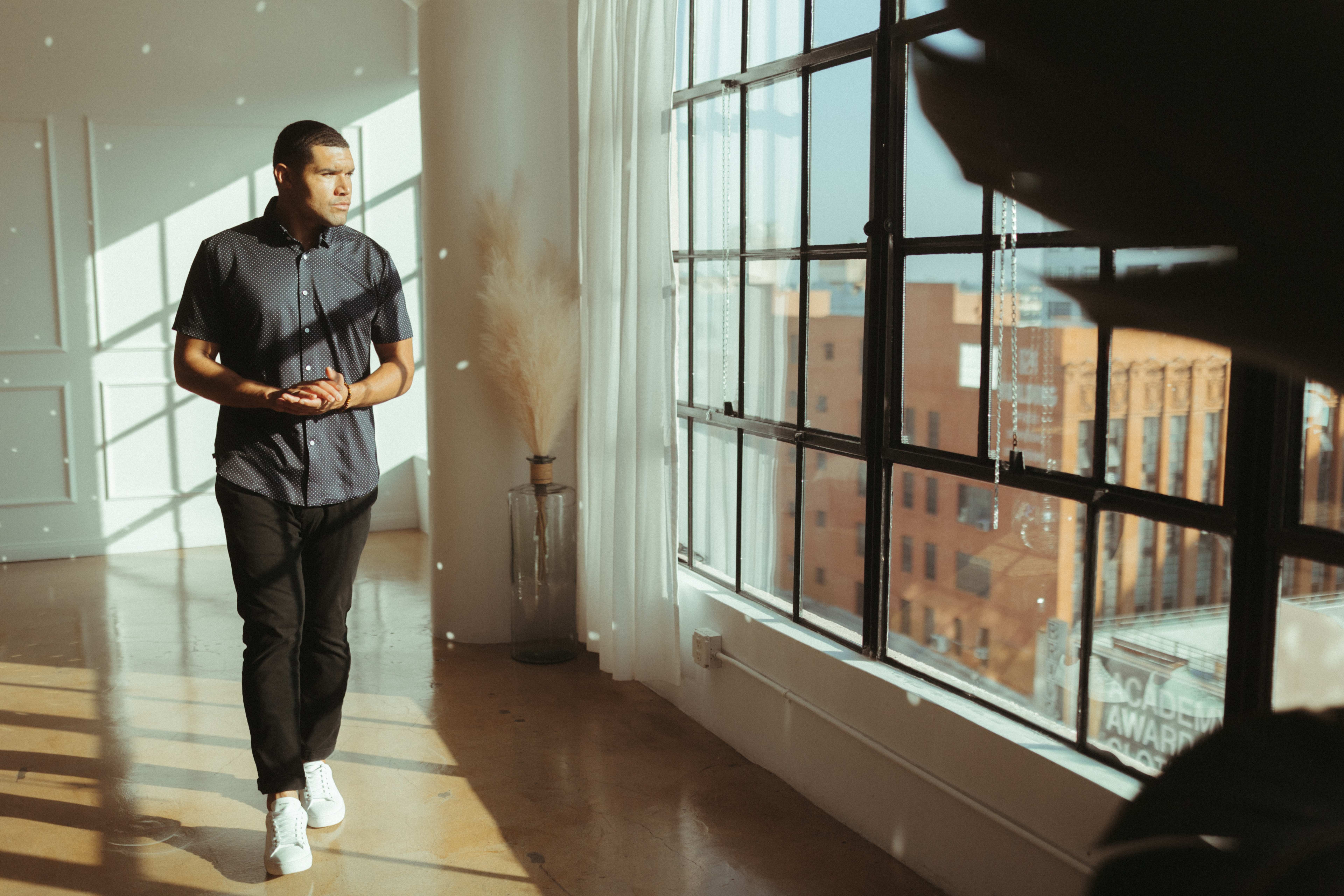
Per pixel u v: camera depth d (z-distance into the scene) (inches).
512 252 138.0
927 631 89.1
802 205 100.1
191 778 107.1
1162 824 5.9
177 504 215.2
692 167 121.0
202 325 89.4
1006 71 4.9
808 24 97.5
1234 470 59.4
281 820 89.6
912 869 88.1
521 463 148.3
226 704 127.8
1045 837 73.2
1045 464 74.2
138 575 192.5
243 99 210.4
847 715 94.8
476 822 97.5
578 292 143.4
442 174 142.3
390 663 142.4
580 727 120.0
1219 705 63.1
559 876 87.9
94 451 208.2
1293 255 4.5
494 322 137.2
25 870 88.5
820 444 99.8
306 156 87.4
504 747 114.5
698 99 118.3
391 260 98.3
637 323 116.8
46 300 202.2
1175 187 4.6
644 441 118.0
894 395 89.1
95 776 107.3
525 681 135.2
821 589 103.0
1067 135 4.8
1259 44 4.4
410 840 94.3
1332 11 4.2
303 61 213.8
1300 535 56.1
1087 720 72.8
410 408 230.2
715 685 117.0
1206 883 5.5
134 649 149.0
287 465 89.9
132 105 203.2
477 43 139.6
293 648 91.4
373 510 229.3
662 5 111.8
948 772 82.7
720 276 116.7
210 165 209.9
